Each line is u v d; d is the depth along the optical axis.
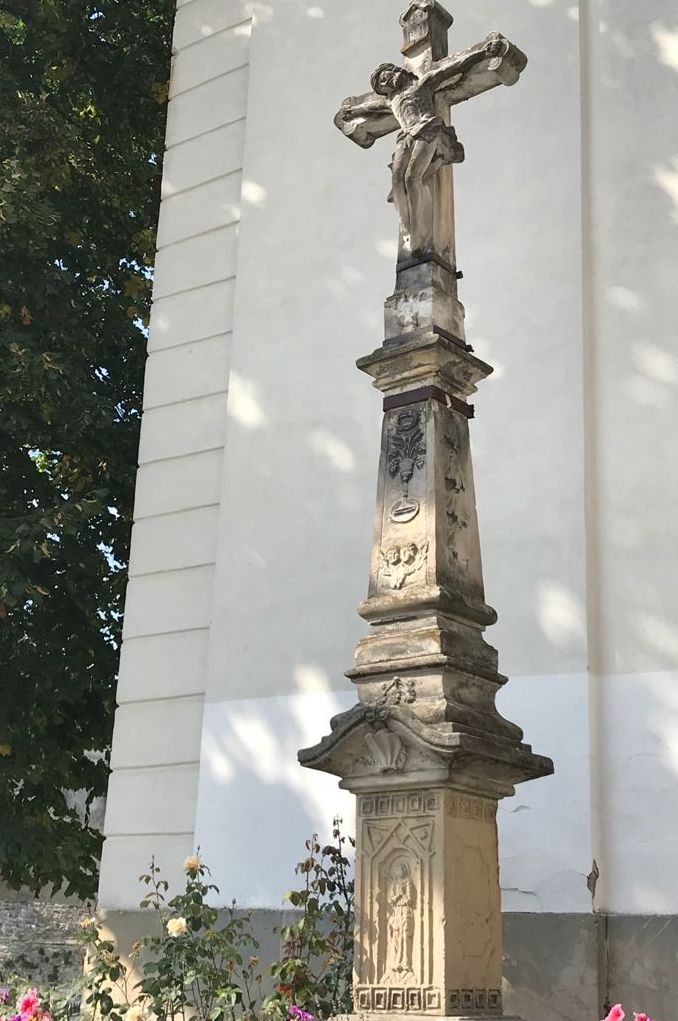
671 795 6.80
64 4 13.28
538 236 8.02
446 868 4.82
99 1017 7.38
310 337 8.89
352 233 8.93
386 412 5.65
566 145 8.09
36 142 12.21
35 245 11.68
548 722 7.16
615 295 7.75
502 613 7.48
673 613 7.07
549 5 8.41
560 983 6.70
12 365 11.48
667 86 7.93
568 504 7.45
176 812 8.53
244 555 8.72
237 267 9.44
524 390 7.79
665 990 6.53
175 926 6.57
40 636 12.20
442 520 5.36
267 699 8.30
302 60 9.60
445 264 5.83
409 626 5.19
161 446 9.45
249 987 7.64
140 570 9.24
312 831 7.86
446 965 4.73
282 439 8.80
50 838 11.48
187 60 10.36
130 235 13.79
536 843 6.99
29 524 11.05
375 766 5.04
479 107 8.48
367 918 4.97
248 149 9.65
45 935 17.98
